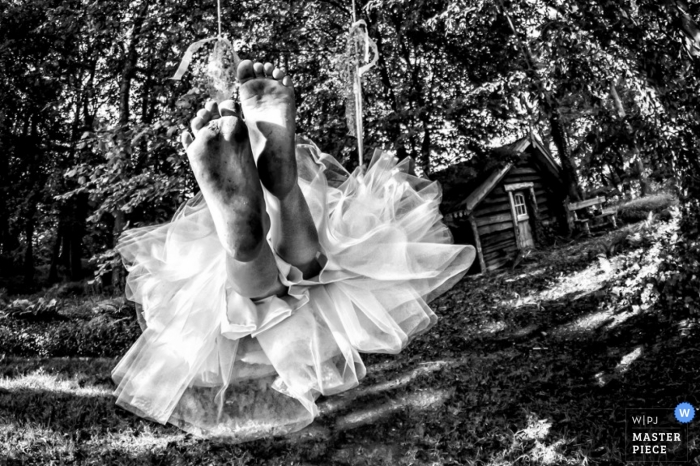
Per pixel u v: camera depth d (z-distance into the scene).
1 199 17.27
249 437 2.17
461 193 13.55
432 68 11.55
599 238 13.66
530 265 12.42
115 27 10.35
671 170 4.73
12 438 5.16
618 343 6.29
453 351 7.20
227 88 2.02
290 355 1.94
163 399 2.01
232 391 2.26
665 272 5.78
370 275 2.18
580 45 4.97
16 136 15.88
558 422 4.84
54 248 20.23
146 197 9.01
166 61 10.87
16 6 11.91
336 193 2.61
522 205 14.70
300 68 10.62
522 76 7.95
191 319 2.03
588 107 5.53
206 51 9.39
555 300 8.70
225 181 1.54
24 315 10.12
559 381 5.65
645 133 4.65
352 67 2.85
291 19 10.55
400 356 7.29
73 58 12.33
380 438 5.06
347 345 2.02
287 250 1.93
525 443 4.62
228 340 2.03
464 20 8.89
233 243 1.56
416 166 11.36
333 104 10.07
